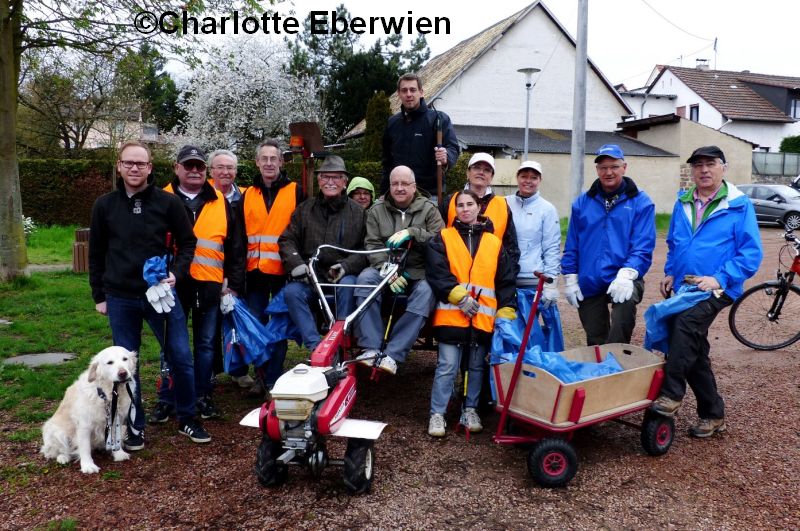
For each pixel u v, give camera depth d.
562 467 3.97
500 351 4.53
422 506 3.77
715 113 36.16
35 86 21.78
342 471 4.21
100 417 4.18
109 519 3.61
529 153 23.92
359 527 3.53
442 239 4.79
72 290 10.62
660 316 4.56
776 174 30.94
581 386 4.00
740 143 25.88
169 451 4.51
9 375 6.02
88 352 6.93
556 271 5.40
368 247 5.19
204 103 31.55
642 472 4.23
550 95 28.55
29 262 14.64
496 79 27.88
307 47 38.47
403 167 5.14
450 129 6.11
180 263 4.51
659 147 26.88
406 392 5.89
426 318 4.85
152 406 5.39
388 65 35.06
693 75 39.28
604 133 29.11
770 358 7.01
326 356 3.96
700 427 4.81
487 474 4.19
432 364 6.81
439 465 4.32
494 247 4.78
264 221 5.56
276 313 5.29
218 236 4.98
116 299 4.38
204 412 5.12
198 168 4.94
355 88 34.50
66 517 3.62
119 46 12.11
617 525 3.57
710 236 4.77
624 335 5.04
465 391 4.89
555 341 5.30
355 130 31.58
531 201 5.48
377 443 4.69
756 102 37.12
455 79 27.31
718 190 4.80
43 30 11.44
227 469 4.24
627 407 4.31
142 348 7.09
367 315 4.89
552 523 3.59
